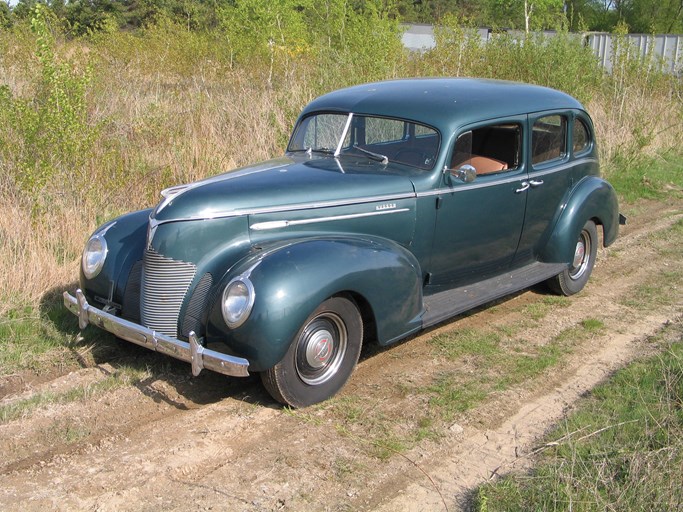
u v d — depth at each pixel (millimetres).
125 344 5215
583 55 14383
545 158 6133
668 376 4684
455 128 5191
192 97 11188
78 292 4598
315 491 3609
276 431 4148
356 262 4332
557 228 6332
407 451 4008
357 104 5512
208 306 4227
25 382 4633
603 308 6426
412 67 13992
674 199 10844
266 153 9195
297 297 4016
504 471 3850
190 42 16844
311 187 4691
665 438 3900
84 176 7320
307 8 21422
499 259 5891
